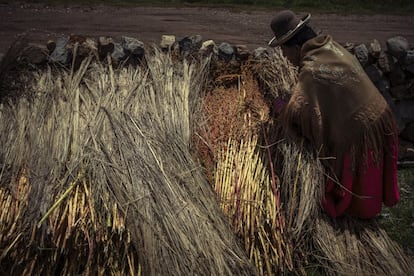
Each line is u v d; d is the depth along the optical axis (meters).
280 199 3.88
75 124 4.02
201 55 4.95
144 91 4.42
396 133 3.93
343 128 3.79
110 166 3.72
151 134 4.02
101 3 10.17
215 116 4.43
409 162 5.37
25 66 4.62
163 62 4.77
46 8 9.55
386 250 3.88
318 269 3.80
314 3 11.19
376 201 3.98
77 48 4.72
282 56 4.94
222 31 8.76
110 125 4.03
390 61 5.25
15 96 4.39
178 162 3.89
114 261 3.47
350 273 3.67
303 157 3.92
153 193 3.62
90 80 4.51
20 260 3.40
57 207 3.44
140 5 10.25
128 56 4.78
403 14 10.70
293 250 3.76
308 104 3.75
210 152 4.13
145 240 3.39
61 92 4.35
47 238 3.39
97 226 3.43
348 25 9.64
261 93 4.76
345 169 3.85
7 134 4.03
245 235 3.68
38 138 3.93
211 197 3.76
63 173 3.68
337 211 3.95
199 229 3.53
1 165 3.81
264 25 9.30
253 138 4.24
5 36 7.69
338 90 3.73
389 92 5.34
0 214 3.49
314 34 3.94
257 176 3.95
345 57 3.80
